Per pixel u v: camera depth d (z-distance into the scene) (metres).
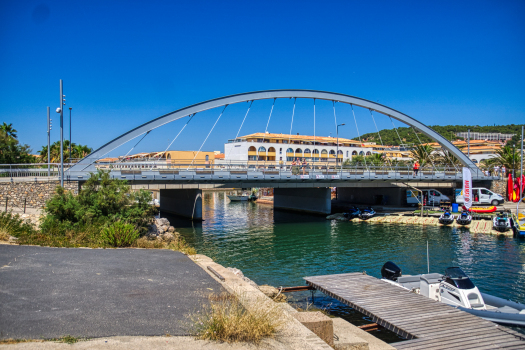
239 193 90.62
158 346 4.60
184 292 7.10
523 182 46.53
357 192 59.59
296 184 40.81
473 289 11.23
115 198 21.34
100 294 6.70
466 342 7.71
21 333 4.73
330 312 12.91
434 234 31.00
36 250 10.68
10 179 23.83
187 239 31.34
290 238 31.30
